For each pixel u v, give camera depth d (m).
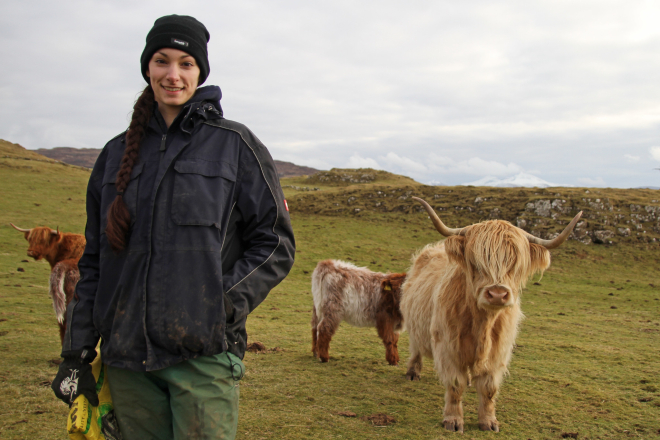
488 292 3.88
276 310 13.04
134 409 1.85
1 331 7.97
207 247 1.78
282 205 2.02
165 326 1.72
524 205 41.56
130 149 1.88
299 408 4.87
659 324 13.48
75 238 6.89
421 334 5.50
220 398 1.80
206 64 2.08
